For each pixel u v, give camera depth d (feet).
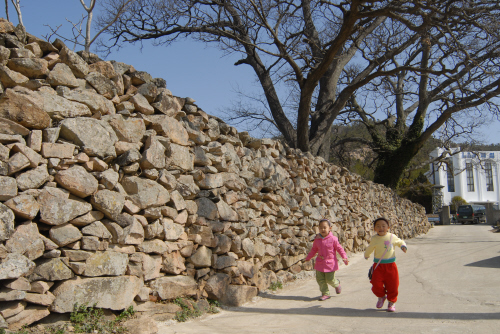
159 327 14.70
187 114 19.36
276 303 19.67
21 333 11.51
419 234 82.48
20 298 11.63
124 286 14.25
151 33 50.39
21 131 12.59
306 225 29.17
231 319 16.51
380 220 18.38
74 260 13.12
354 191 43.04
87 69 14.76
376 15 38.42
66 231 13.03
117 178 14.82
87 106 14.46
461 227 106.52
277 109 54.08
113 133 15.08
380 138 73.51
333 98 54.24
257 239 22.22
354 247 40.93
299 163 30.14
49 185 12.93
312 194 31.83
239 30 48.47
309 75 43.37
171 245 16.81
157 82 18.04
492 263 30.25
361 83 48.37
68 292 12.78
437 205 151.53
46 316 12.59
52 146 13.04
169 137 17.44
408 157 70.74
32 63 13.09
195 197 18.98
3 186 11.59
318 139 50.21
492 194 191.62
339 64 54.54
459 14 39.75
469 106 59.62
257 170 23.84
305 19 52.19
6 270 11.25
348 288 23.54
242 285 19.63
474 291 20.66
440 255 37.35
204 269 18.56
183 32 50.55
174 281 16.74
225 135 21.89
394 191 71.67
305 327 15.28
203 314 17.02
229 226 20.10
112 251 14.12
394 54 52.47
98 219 14.21
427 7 37.60
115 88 15.71
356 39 52.60
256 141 24.53
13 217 11.63
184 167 18.19
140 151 16.48
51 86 13.75
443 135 78.59
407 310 17.44
